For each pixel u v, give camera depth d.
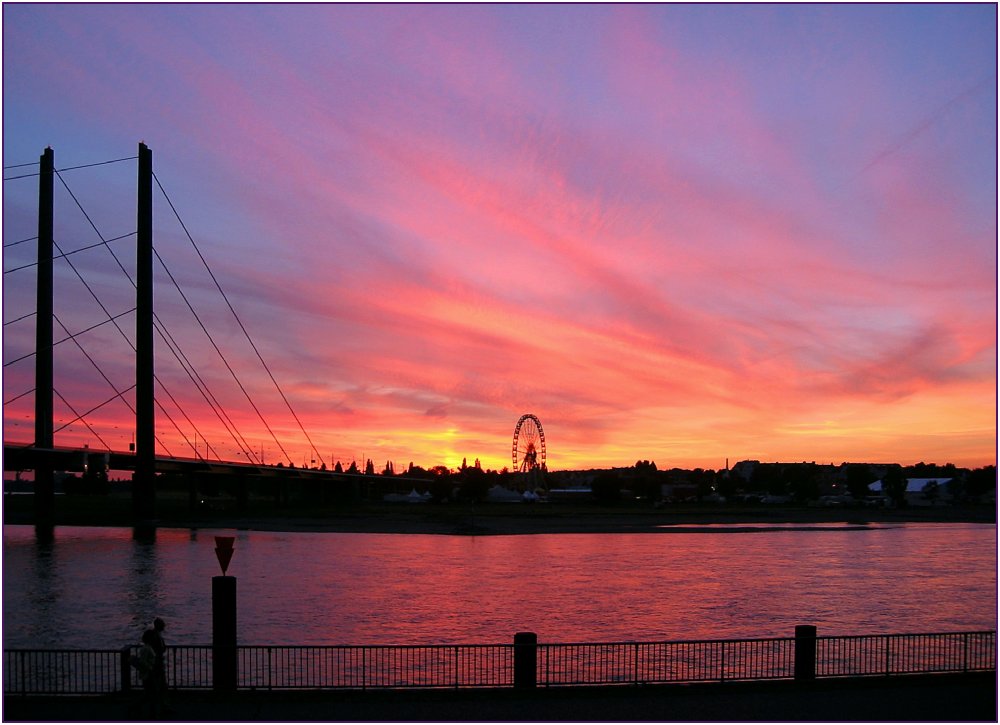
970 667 30.94
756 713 20.09
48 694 22.23
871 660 32.78
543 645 23.06
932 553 97.75
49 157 142.00
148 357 145.50
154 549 96.75
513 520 169.88
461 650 35.41
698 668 31.81
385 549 99.12
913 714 20.14
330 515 183.25
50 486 133.50
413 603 53.22
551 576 70.00
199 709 20.48
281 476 198.50
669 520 174.62
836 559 88.62
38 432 133.88
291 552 94.19
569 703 21.06
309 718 19.61
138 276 146.38
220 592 22.83
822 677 23.86
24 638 41.69
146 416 145.25
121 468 149.25
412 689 22.06
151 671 19.97
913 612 51.34
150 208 147.25
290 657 33.47
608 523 162.38
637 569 76.38
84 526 142.38
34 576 69.19
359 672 30.62
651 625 45.50
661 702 21.33
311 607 51.31
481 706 20.84
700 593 59.47
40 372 134.88
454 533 130.88
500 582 65.25
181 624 45.66
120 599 55.62
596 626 45.06
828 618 48.75
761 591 60.88
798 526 159.75
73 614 49.34
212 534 124.88
